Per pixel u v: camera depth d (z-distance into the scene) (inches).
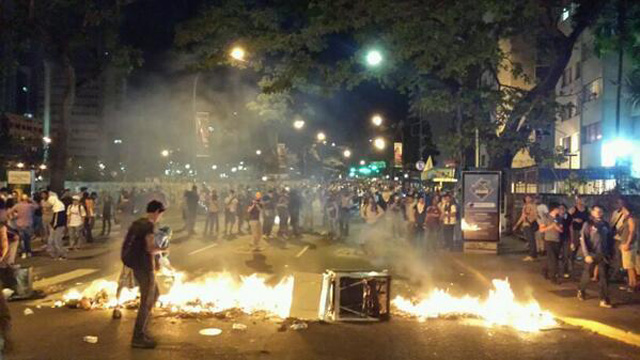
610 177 870.4
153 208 364.5
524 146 852.0
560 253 653.3
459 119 874.1
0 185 1194.6
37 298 502.0
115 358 334.0
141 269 356.2
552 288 574.9
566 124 1635.1
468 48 705.0
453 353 354.6
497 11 671.8
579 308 483.5
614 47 813.2
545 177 986.7
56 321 417.7
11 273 491.2
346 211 1099.3
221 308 459.8
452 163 1284.4
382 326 417.1
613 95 1320.1
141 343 353.7
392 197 1065.5
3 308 236.2
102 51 1056.2
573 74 1600.6
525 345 375.2
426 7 684.1
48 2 976.3
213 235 1106.1
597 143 1378.0
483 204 839.1
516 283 602.2
